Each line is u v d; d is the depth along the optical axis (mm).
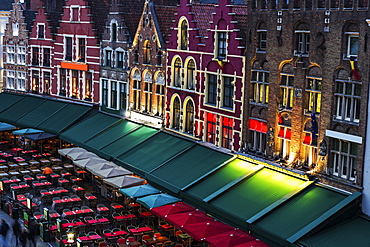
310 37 28391
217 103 35250
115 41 44906
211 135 36562
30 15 55500
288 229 25484
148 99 42500
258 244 25078
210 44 35469
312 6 28078
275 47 30562
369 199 25922
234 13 33656
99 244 28906
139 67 42625
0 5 61781
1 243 30656
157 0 48906
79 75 49219
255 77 32500
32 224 32594
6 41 56938
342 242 24219
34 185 38312
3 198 37406
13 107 52250
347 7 26359
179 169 33844
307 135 29312
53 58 51875
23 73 55562
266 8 30938
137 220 34312
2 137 52000
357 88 26406
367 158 25906
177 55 38562
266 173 30422
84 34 48062
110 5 45219
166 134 39062
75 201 35312
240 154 32719
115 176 34938
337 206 25750
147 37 41500
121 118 43812
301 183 28406
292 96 30172
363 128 25969
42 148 48562
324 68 27750
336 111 27547
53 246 30641
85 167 36750
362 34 25688
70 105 49031
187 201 31125
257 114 32438
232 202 28844
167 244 29781
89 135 42750
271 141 31188
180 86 38750
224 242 25297
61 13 54500
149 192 32312
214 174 32000
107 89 46562
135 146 38562
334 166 27875
